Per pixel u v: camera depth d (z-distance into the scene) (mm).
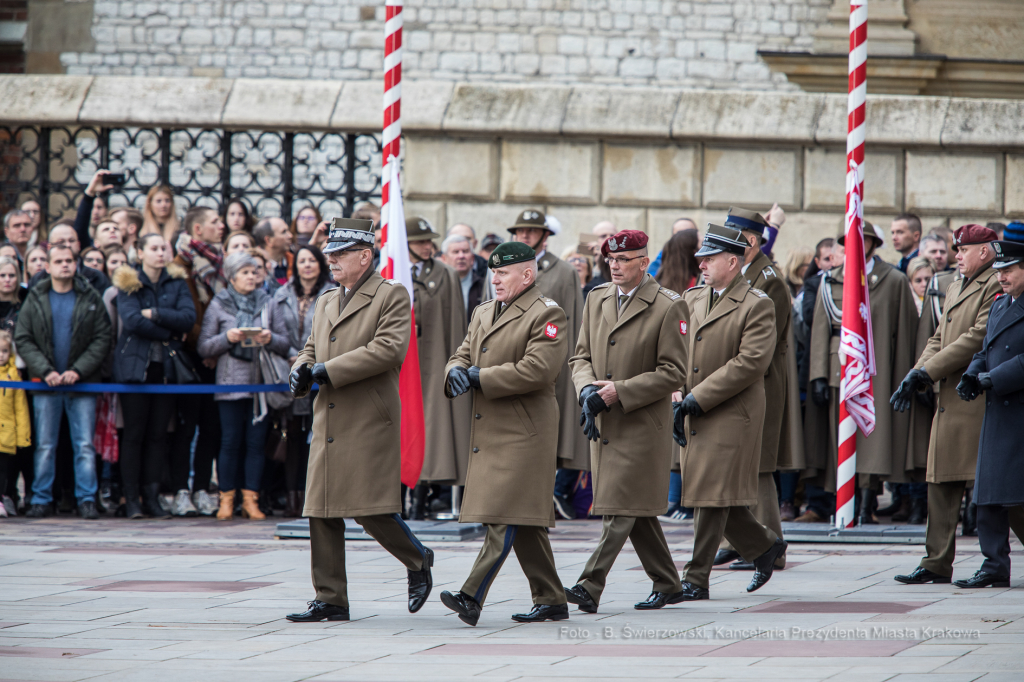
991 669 15312
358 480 19516
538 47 56344
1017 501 21984
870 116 39125
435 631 18703
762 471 24266
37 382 32500
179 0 57156
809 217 39219
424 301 31688
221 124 39688
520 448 19469
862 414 28250
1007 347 22266
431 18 56594
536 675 15297
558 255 39656
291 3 56938
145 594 21859
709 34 55969
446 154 39750
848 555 26938
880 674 15078
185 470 34250
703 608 20688
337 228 20078
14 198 40938
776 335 23859
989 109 39031
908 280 32125
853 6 28109
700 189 39406
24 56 57406
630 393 20141
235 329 32688
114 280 32656
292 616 19422
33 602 21047
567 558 26688
